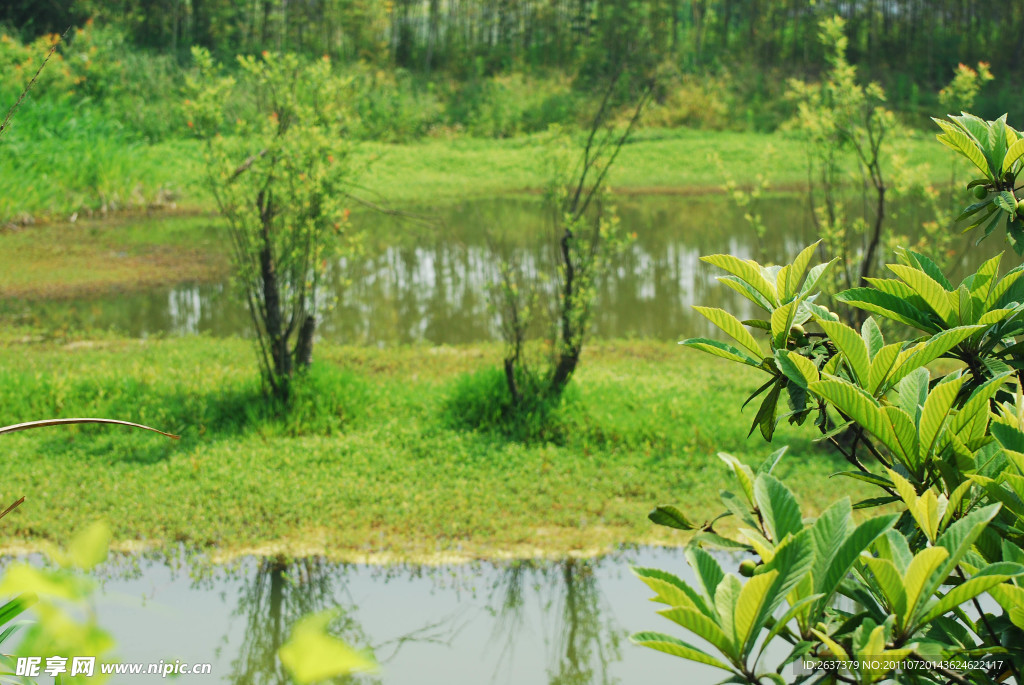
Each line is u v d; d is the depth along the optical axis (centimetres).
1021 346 184
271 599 484
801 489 605
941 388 144
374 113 2691
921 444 152
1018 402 161
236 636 443
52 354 918
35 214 1702
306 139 746
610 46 3369
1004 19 3878
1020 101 3170
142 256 1447
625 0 3344
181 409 745
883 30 3962
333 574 513
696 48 3825
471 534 561
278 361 761
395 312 1159
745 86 3456
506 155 2552
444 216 1841
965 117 198
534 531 566
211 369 859
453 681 407
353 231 1675
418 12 4147
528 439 708
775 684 115
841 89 763
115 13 3397
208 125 757
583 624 470
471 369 893
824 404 180
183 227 1694
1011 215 185
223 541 546
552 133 808
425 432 716
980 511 128
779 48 3941
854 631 136
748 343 187
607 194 784
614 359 941
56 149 1838
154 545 540
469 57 3878
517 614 477
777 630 114
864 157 755
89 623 44
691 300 1218
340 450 683
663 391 792
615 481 630
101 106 2406
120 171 1878
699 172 2373
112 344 977
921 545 158
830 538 131
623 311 1166
